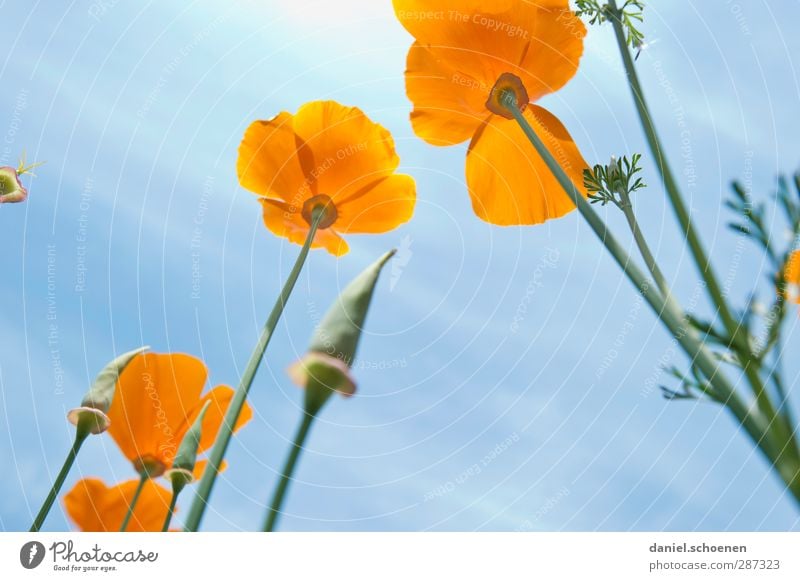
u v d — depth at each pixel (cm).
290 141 63
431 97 63
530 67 63
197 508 57
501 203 64
